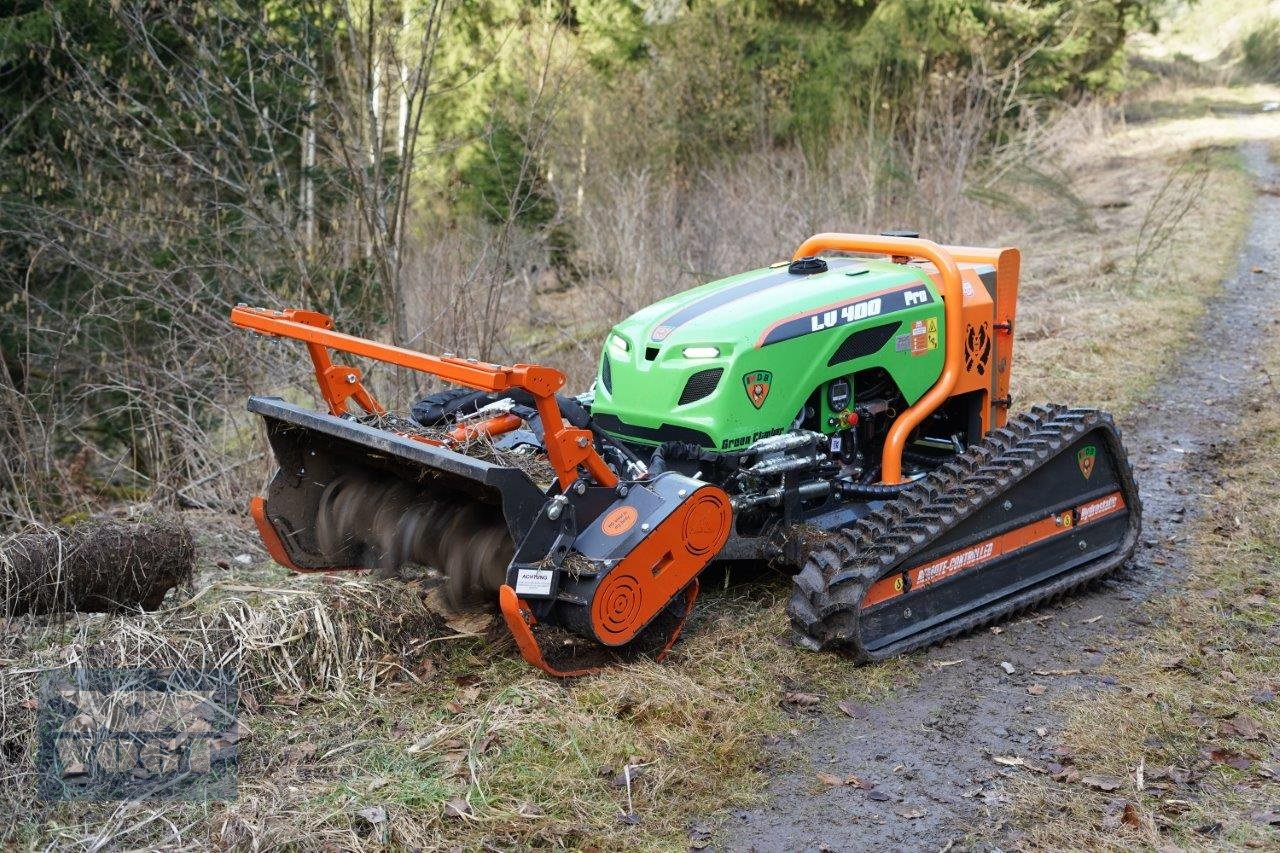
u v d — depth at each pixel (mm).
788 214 11781
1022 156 15297
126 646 4133
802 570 4516
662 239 10961
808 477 4891
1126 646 4625
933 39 17797
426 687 4289
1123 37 24969
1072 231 14453
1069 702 4184
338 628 4402
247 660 4215
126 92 8500
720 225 11719
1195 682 4312
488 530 4430
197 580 5398
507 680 4289
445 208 12078
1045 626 4832
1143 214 15484
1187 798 3615
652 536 4156
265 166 7688
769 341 4613
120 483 9250
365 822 3441
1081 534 5133
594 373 9031
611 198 12109
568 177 13375
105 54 8734
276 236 7883
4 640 4363
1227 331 9984
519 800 3586
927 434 5738
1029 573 4945
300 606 4453
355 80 8383
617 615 4117
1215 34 47156
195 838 3359
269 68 8477
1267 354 9250
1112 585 5230
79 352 8789
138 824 3385
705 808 3596
